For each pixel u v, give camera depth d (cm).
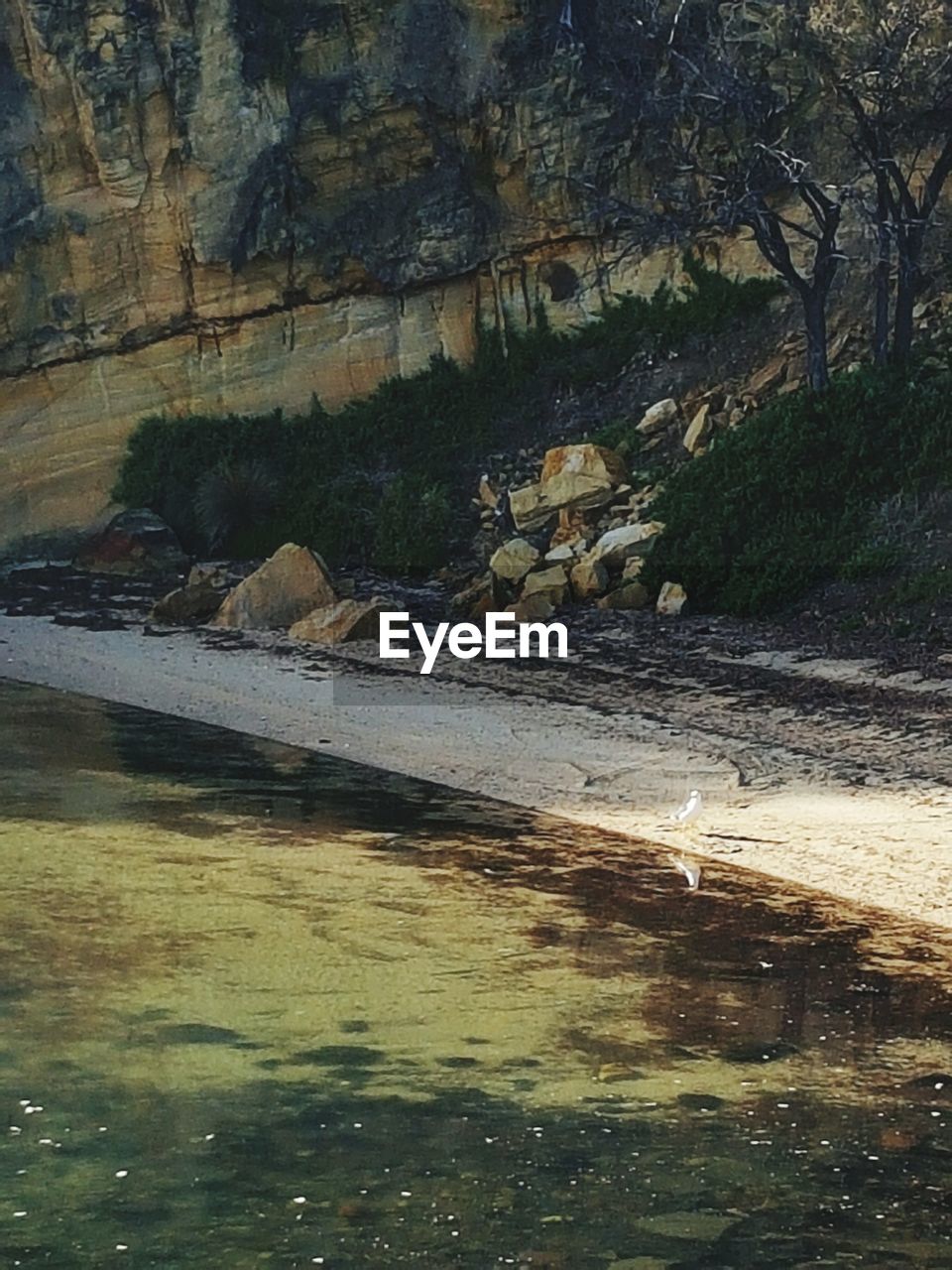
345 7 3409
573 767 1723
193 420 3425
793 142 3130
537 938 1179
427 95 3412
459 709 2011
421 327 3488
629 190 3400
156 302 3450
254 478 3266
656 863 1380
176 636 2573
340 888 1305
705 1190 792
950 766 1659
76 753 1831
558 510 2928
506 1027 1002
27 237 3378
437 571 2994
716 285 3319
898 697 1942
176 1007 1034
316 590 2630
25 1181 802
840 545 2477
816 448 2639
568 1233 752
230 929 1196
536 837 1470
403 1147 838
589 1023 1009
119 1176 805
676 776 1673
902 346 2808
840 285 3150
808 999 1052
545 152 3400
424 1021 1012
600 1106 888
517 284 3472
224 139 3388
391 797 1627
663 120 3219
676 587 2478
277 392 3469
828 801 1560
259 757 1814
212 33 3356
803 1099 896
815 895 1287
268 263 3441
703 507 2634
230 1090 906
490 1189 792
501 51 3397
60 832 1480
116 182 3384
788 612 2389
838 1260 729
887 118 2755
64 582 3103
